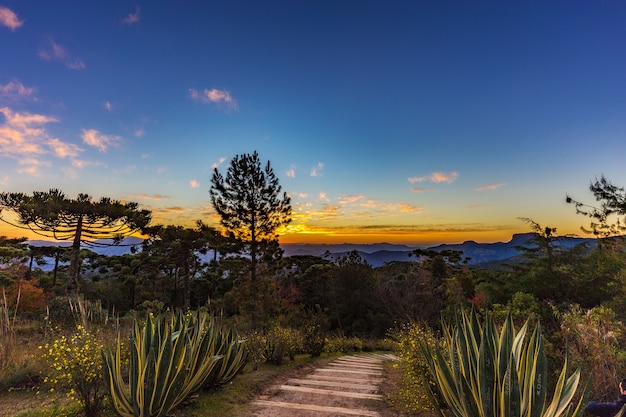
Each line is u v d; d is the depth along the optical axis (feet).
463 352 10.12
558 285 31.50
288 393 18.89
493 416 9.09
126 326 26.48
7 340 21.02
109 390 11.64
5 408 15.19
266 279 48.98
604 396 13.19
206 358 15.40
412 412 15.55
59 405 15.21
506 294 35.14
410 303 76.02
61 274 108.47
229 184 58.95
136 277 103.35
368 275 107.14
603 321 14.97
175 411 14.57
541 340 9.33
